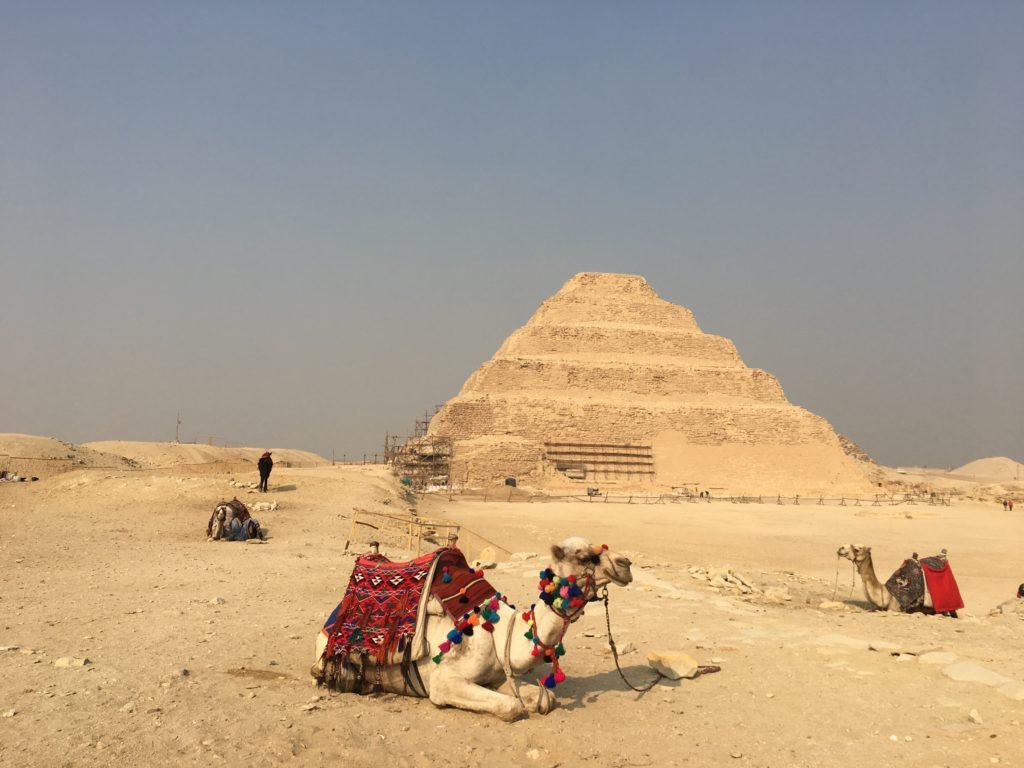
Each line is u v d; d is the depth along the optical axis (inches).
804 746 322.0
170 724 312.5
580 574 358.0
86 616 509.7
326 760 292.0
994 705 360.8
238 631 479.8
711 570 911.0
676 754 313.7
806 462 5472.4
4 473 1857.8
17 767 268.2
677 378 5915.4
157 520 1197.1
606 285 6727.4
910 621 619.5
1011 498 4210.1
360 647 365.1
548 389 5595.5
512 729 331.3
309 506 1480.1
